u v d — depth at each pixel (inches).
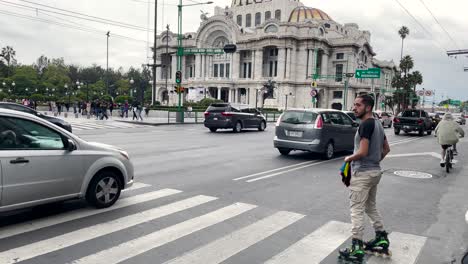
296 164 446.3
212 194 283.6
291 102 3304.6
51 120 573.0
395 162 501.4
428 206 271.6
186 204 252.8
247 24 4040.4
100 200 234.8
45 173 204.2
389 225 225.3
